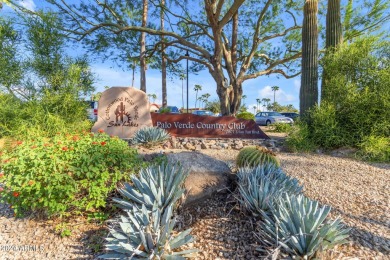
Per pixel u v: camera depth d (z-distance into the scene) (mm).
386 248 2473
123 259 2307
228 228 2869
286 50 15922
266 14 14422
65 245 2826
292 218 2482
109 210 3363
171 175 3162
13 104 8688
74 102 8984
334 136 7504
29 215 3439
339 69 8281
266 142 8719
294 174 4965
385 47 7855
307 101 8930
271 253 2254
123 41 13781
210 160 3959
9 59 9375
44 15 9555
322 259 2180
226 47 14648
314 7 8906
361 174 5000
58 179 2918
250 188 3131
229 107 13070
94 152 3342
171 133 9781
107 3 12992
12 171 3076
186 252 2344
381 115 7227
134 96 8812
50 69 9148
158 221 2510
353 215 3160
